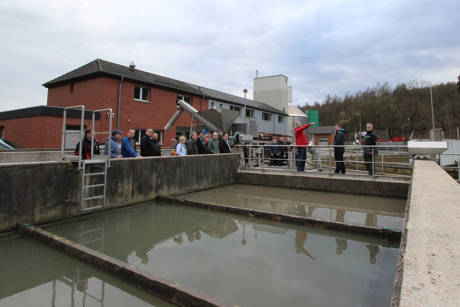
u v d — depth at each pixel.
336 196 8.09
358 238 4.49
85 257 3.51
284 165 11.27
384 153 8.62
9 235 4.45
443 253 1.64
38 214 4.96
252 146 11.70
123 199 6.43
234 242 4.31
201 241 4.38
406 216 2.64
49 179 5.12
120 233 4.81
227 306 2.34
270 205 6.96
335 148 9.10
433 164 7.11
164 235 4.70
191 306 2.51
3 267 3.45
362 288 2.92
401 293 1.22
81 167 5.34
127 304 2.66
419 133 62.72
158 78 21.20
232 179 10.41
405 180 8.10
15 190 4.64
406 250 1.69
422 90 66.12
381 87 73.88
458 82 33.31
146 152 7.77
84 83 16.91
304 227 5.05
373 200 7.54
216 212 6.08
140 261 3.63
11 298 2.80
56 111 13.13
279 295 2.77
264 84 37.41
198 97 21.97
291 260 3.62
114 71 16.83
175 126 19.97
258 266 3.45
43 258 3.69
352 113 67.44
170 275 3.22
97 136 15.41
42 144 12.64
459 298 1.16
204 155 9.04
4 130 14.82
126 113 17.00
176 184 7.94
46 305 2.67
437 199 3.04
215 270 3.34
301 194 8.39
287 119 35.78
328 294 2.79
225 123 11.42
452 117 55.53
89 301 2.72
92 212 5.81
